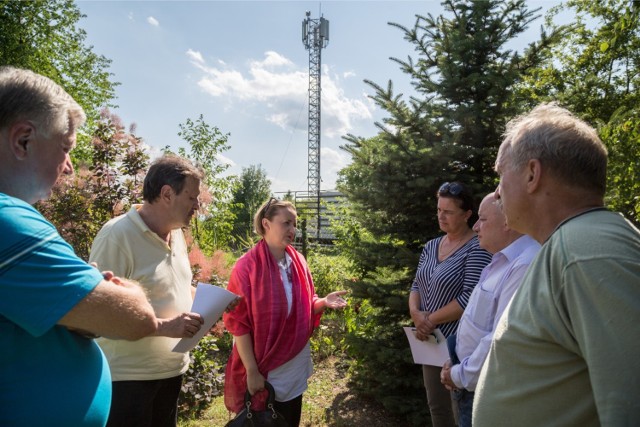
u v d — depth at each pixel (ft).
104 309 3.75
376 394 13.11
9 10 47.42
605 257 2.94
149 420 7.02
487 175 12.58
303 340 8.68
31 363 3.59
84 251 13.29
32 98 3.67
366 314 17.57
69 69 56.65
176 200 7.13
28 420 3.54
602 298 2.87
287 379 8.55
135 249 6.90
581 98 14.39
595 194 3.65
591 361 2.85
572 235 3.22
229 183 26.00
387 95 12.71
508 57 12.64
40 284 3.43
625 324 2.77
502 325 3.79
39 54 50.06
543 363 3.34
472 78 11.84
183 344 6.48
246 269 8.75
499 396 3.70
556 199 3.69
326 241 36.04
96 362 4.25
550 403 3.33
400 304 12.12
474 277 8.25
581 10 29.76
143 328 4.17
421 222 12.62
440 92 12.55
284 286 8.77
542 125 3.81
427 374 9.00
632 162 10.97
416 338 8.75
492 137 12.12
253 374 8.16
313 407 13.75
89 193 13.56
